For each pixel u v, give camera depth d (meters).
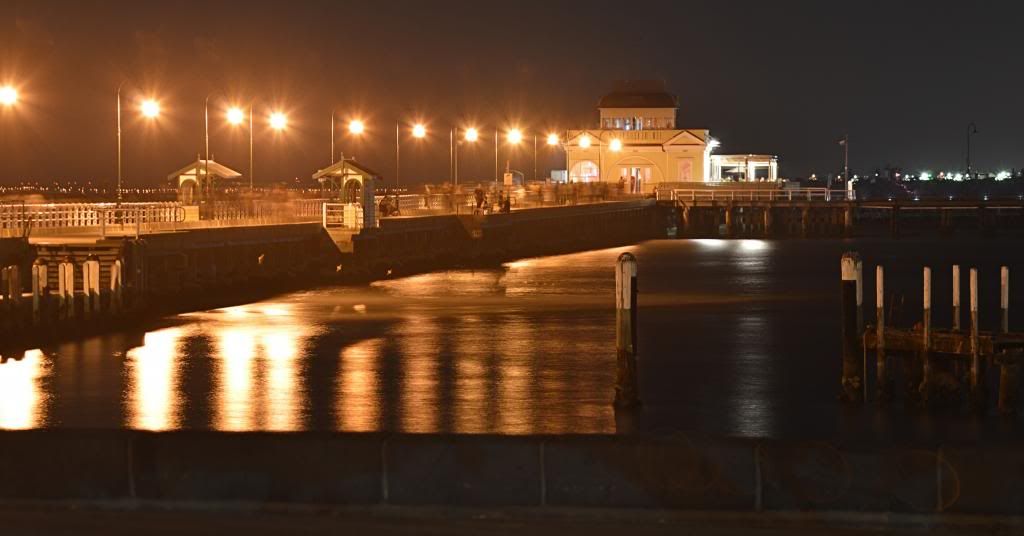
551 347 78.31
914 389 56.88
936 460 28.80
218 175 135.12
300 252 124.50
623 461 29.47
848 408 57.38
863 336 58.03
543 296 113.00
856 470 28.95
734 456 29.25
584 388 63.38
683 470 29.34
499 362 72.00
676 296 116.06
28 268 87.06
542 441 29.66
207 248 105.88
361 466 30.02
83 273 83.50
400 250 143.75
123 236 92.50
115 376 66.12
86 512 30.06
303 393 61.75
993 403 57.59
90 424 53.97
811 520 29.06
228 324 89.44
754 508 29.20
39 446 30.58
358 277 127.88
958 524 28.61
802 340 83.75
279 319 93.06
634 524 29.02
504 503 29.69
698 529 28.62
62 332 79.62
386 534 28.25
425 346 78.88
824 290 123.00
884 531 28.50
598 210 195.50
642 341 83.31
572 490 29.55
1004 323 57.81
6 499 30.64
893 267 161.12
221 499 30.28
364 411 57.31
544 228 188.88
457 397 60.91
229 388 63.00
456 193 195.88
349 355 74.75
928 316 55.59
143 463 30.36
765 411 57.97
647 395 62.19
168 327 87.00
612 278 133.88
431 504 29.91
